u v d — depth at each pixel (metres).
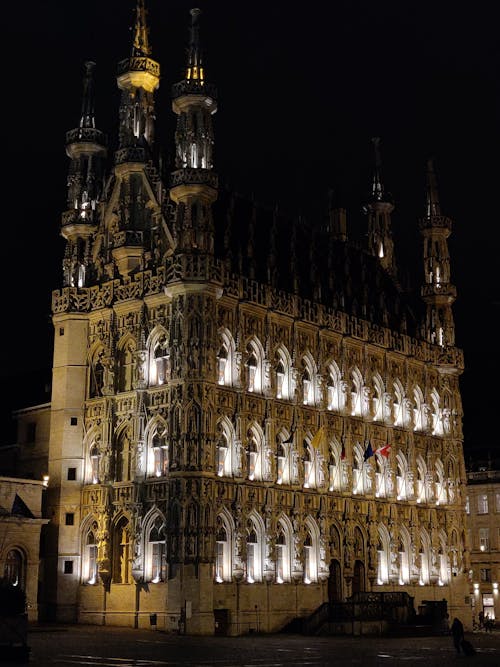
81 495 69.38
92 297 72.50
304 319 75.00
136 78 75.19
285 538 70.31
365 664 39.44
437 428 91.25
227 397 66.88
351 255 92.44
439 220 95.25
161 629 62.00
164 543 63.88
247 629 64.69
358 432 79.81
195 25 71.56
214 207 75.44
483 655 46.47
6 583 54.66
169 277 66.81
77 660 38.72
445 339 93.25
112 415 68.81
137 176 73.19
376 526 79.31
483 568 115.38
